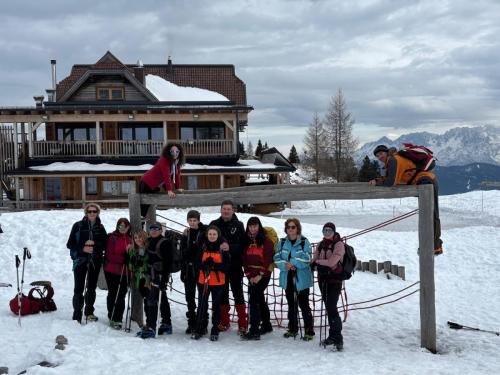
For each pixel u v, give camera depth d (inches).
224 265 335.0
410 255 689.6
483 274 617.3
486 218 1171.9
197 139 1418.6
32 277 522.6
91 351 279.7
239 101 1610.5
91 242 346.0
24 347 295.9
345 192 354.9
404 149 351.3
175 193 367.6
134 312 369.1
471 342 367.9
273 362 288.0
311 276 344.8
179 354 294.2
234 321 395.9
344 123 2092.8
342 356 311.4
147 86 1480.1
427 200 344.2
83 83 1387.8
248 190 372.8
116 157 1331.2
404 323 412.8
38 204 1285.7
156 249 336.5
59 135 1389.0
